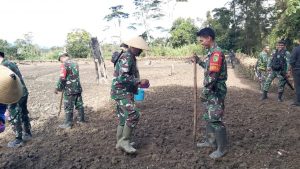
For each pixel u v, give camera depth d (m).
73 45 45.06
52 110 9.89
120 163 5.60
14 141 6.56
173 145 6.29
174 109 9.10
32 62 39.09
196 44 42.53
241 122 7.77
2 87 3.28
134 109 5.85
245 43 40.72
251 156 5.76
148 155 5.85
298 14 12.66
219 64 5.41
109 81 16.44
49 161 5.73
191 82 15.27
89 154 6.00
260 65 11.88
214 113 5.59
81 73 23.03
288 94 11.54
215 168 5.32
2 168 5.47
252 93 11.88
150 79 17.27
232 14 44.66
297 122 7.77
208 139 6.16
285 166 5.38
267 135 6.82
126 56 5.70
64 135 7.18
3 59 6.38
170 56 38.62
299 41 12.00
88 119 8.45
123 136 5.91
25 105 6.89
